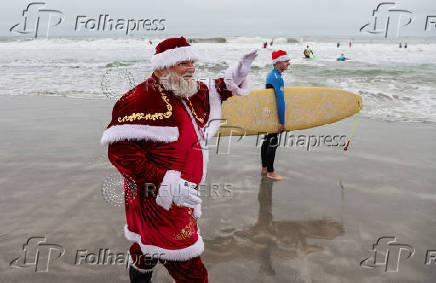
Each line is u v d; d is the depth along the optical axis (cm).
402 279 212
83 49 2703
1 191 333
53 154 437
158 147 140
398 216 291
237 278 213
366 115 642
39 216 287
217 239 258
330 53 2500
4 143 480
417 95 791
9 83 989
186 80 149
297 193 338
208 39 3769
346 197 328
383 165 406
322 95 401
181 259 153
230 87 165
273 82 363
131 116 132
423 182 357
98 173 376
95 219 282
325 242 254
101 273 216
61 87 926
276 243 253
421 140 495
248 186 356
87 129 547
